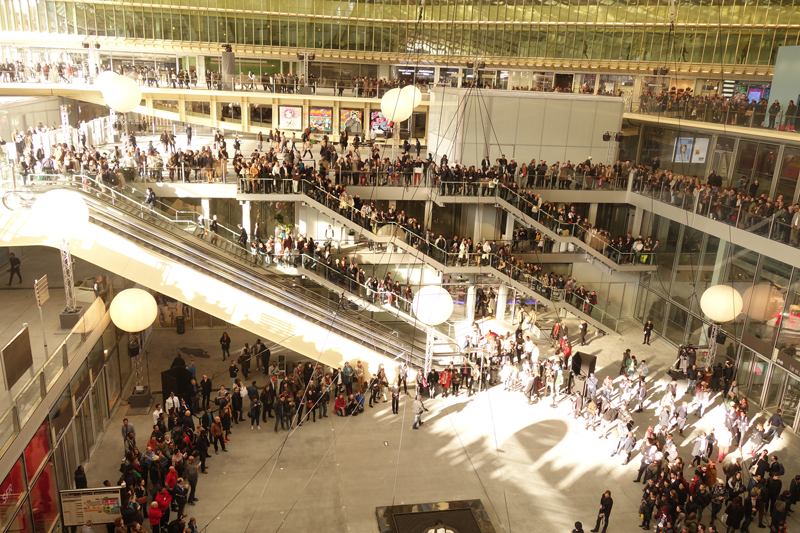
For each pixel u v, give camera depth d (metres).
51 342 16.48
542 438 19.84
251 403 19.42
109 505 14.02
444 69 39.75
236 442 18.94
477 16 38.38
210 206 27.23
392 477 17.56
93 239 19.48
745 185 24.58
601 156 28.11
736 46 36.06
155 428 17.03
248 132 35.69
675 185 25.36
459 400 22.00
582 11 37.72
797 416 20.53
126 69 32.03
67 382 15.64
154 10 35.75
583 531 15.73
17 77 28.36
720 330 23.34
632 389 22.16
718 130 24.92
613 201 28.03
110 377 20.38
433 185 25.67
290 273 22.84
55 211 15.73
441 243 24.78
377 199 26.84
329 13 37.41
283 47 37.72
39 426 13.90
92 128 30.91
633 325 29.50
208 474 17.33
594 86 41.09
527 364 22.09
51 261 24.47
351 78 40.00
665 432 18.25
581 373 22.20
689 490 16.28
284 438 19.28
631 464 18.69
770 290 21.80
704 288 25.31
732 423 19.30
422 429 20.08
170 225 21.94
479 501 16.66
